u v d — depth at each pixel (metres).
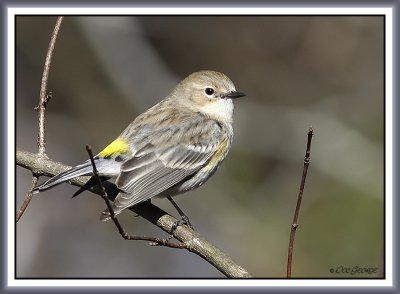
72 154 16.91
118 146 10.04
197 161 10.42
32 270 15.08
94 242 15.48
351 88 17.89
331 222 14.92
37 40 17.25
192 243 8.87
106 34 17.58
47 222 15.55
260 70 18.05
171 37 17.89
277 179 16.56
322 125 17.23
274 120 17.44
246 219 15.70
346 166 16.33
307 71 18.06
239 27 18.11
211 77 11.20
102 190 7.51
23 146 16.70
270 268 14.70
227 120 11.20
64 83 17.27
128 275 14.99
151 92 17.52
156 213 9.40
